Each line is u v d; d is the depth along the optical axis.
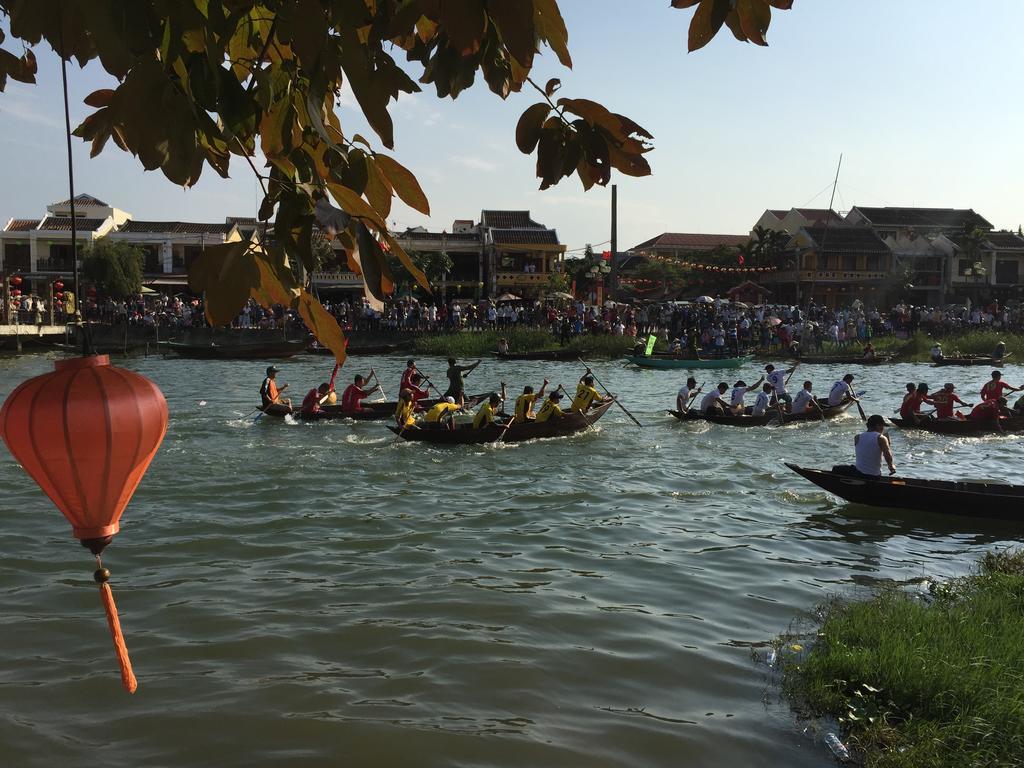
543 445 17.50
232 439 17.83
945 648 6.82
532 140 2.31
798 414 20.55
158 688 6.65
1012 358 38.16
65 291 45.78
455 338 42.38
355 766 5.63
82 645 7.43
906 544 10.75
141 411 2.28
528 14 1.76
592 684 6.80
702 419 20.55
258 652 7.31
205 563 9.73
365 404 20.95
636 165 2.33
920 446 18.16
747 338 42.28
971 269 57.44
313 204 2.07
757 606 8.52
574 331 42.59
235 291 1.99
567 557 10.08
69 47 1.78
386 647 7.43
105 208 56.50
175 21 1.74
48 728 6.05
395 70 1.98
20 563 9.56
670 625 8.00
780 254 58.97
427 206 2.29
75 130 2.35
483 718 6.25
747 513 12.21
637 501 12.88
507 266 56.06
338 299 50.69
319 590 8.84
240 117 1.88
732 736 6.02
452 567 9.66
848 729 6.03
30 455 2.21
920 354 38.81
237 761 5.66
